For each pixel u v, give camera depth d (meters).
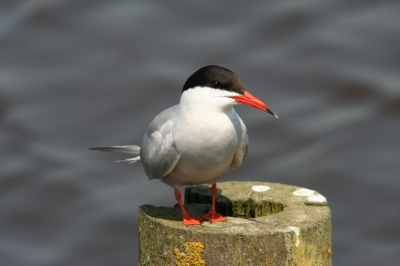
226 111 9.97
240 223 9.18
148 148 10.49
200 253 8.70
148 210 9.69
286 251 8.63
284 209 9.70
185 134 9.85
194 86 9.84
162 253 9.10
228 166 10.50
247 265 8.55
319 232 8.94
